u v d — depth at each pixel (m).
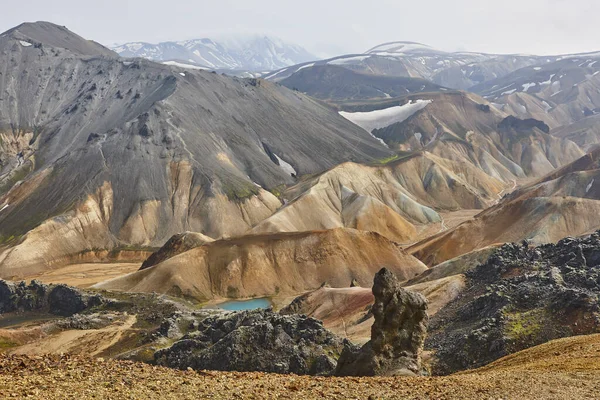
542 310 73.44
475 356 69.94
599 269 83.31
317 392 27.17
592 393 26.67
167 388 25.31
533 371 33.12
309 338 79.06
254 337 78.19
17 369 26.31
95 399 22.50
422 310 47.88
